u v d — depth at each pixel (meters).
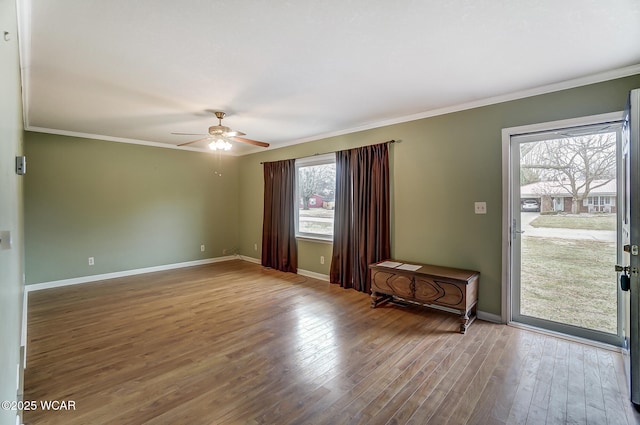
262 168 6.18
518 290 3.21
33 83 2.78
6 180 1.21
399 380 2.21
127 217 5.29
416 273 3.33
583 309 2.86
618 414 1.87
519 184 3.17
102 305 3.77
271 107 3.53
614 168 2.69
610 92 2.63
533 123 3.01
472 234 3.41
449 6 1.75
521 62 2.44
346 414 1.86
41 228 4.51
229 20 1.87
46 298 4.04
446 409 1.91
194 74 2.63
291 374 2.29
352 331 3.03
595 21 1.89
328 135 4.87
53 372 2.31
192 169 6.11
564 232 2.95
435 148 3.67
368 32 2.01
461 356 2.54
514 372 2.30
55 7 1.71
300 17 1.84
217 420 1.81
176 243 5.90
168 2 1.69
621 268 2.14
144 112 3.69
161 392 2.07
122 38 2.05
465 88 2.98
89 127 4.45
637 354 1.93
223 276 5.23
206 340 2.84
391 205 4.09
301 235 5.43
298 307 3.71
